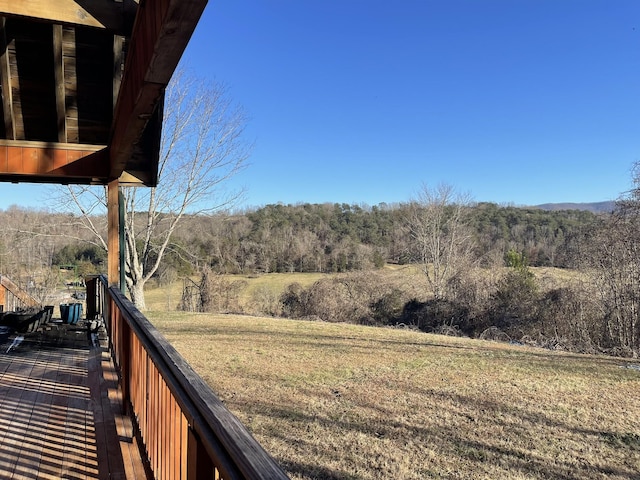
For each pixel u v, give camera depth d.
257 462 0.83
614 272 12.82
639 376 7.27
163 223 15.78
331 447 4.36
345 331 11.47
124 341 3.27
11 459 2.63
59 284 20.59
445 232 24.75
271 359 7.96
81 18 2.68
